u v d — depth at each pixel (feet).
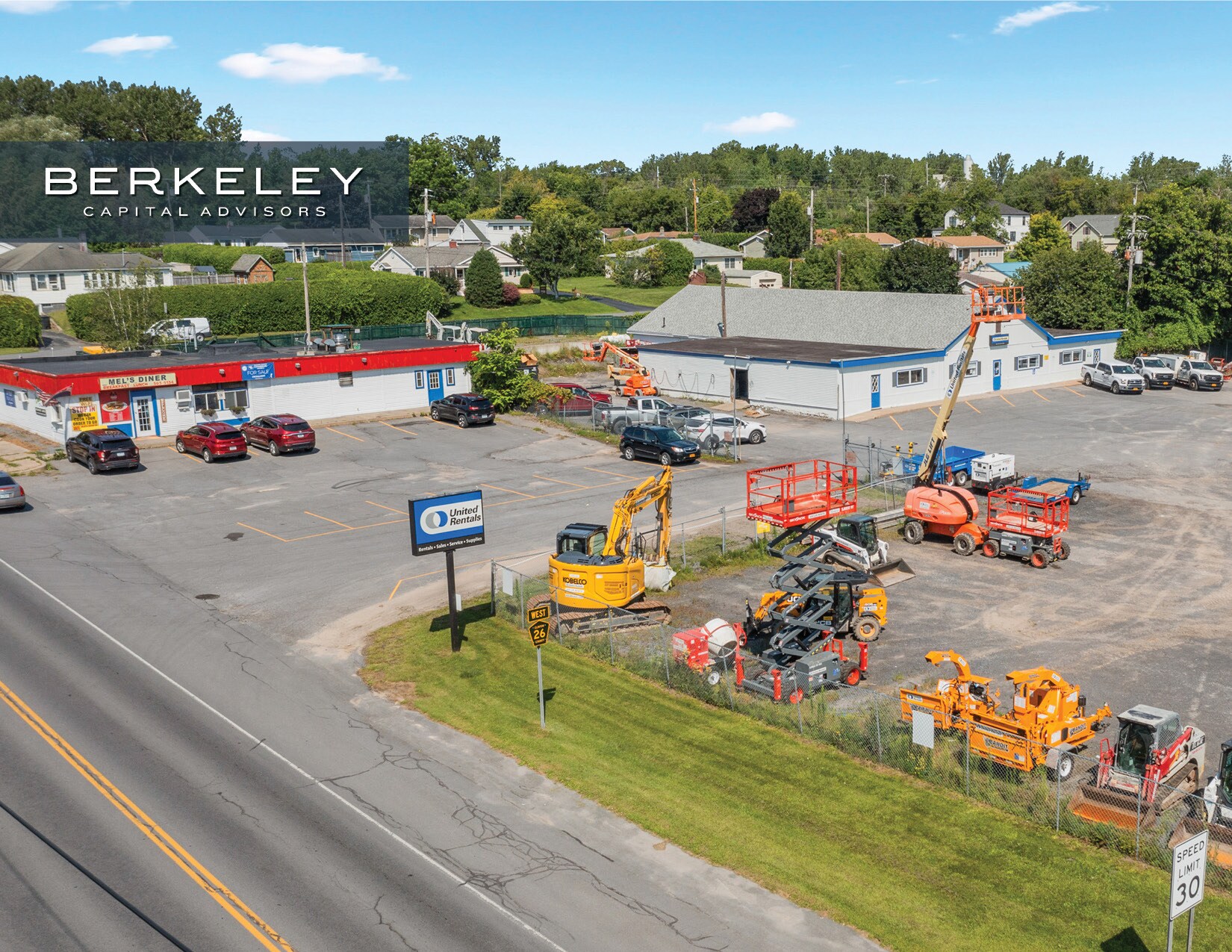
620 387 232.73
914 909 56.49
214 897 57.88
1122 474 154.81
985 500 143.02
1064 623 99.04
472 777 72.18
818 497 120.57
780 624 91.45
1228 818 61.62
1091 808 64.64
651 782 71.00
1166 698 82.17
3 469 161.68
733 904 57.41
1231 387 234.38
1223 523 130.82
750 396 218.59
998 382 229.86
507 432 190.39
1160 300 259.60
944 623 99.60
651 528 128.06
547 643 96.27
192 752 75.20
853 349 224.74
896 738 74.38
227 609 105.09
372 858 62.03
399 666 91.35
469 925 55.57
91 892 58.18
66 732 77.82
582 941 54.29
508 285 368.89
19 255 329.93
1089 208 631.15
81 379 173.06
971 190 545.44
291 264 372.17
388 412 207.21
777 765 73.00
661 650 92.63
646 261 442.50
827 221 547.49
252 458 170.40
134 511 139.85
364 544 125.80
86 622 100.78
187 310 281.54
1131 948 52.85
